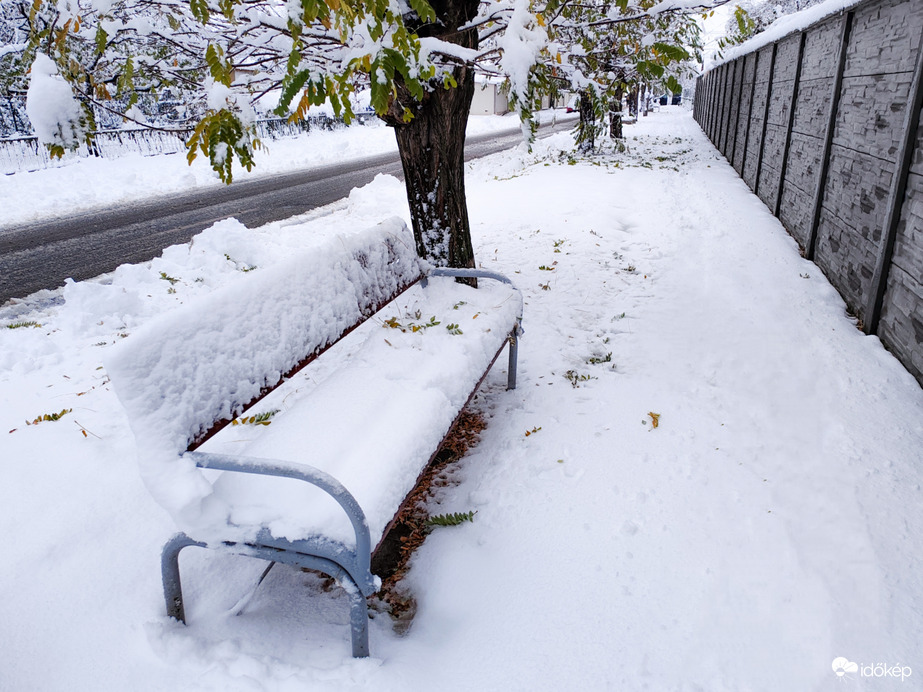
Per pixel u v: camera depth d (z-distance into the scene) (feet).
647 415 10.71
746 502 8.31
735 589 6.88
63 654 6.26
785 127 24.67
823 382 11.39
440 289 12.25
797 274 17.79
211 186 49.70
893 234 12.35
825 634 6.22
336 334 8.64
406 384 8.43
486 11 11.71
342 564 5.73
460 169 13.61
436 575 7.41
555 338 14.30
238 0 7.64
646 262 19.89
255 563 7.68
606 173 39.32
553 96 13.16
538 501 8.55
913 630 6.20
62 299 20.51
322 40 9.84
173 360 5.98
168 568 6.36
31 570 7.43
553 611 6.73
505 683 5.90
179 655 6.17
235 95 8.64
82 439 10.46
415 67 7.00
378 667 5.98
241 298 7.07
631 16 11.41
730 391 11.42
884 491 8.33
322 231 28.50
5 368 14.01
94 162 59.88
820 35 19.80
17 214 38.91
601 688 5.82
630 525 7.93
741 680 5.82
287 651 6.30
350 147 76.28
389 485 6.37
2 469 9.55
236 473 6.53
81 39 9.90
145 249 28.02
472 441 10.32
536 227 24.82
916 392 10.89
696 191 32.58
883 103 13.35
